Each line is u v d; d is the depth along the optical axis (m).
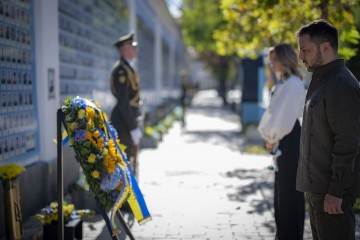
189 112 28.12
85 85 8.38
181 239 5.03
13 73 5.31
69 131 3.98
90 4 8.77
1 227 4.59
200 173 8.71
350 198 2.98
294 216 4.54
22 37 5.60
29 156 5.73
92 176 3.96
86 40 8.46
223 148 12.14
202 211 6.11
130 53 6.21
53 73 6.43
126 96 6.10
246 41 8.42
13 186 4.18
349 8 6.60
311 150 3.05
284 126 4.39
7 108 5.13
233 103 28.80
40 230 4.86
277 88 4.48
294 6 6.82
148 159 10.39
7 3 5.17
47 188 6.00
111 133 4.20
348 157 2.82
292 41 7.26
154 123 16.62
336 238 3.03
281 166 4.53
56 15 6.55
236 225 5.50
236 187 7.50
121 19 12.19
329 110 2.90
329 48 2.99
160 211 6.10
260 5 7.01
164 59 26.75
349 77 2.92
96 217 5.75
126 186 3.98
